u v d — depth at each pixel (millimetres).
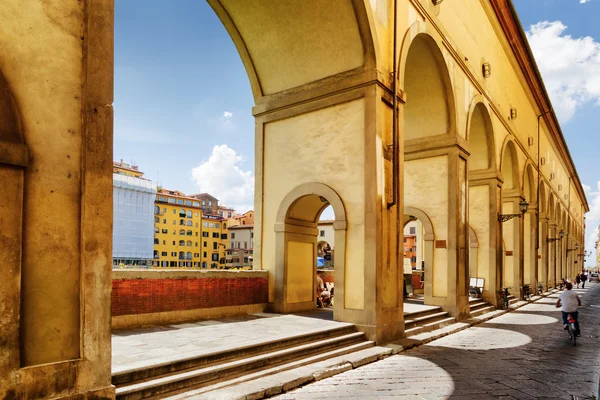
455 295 13320
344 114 9945
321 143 10344
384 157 9602
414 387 6270
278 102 11125
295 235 11234
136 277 8094
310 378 6332
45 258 4184
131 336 7133
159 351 5938
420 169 14375
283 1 9797
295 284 11195
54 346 4184
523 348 9508
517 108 23266
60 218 4312
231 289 10055
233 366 5898
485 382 6637
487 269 17734
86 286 4402
